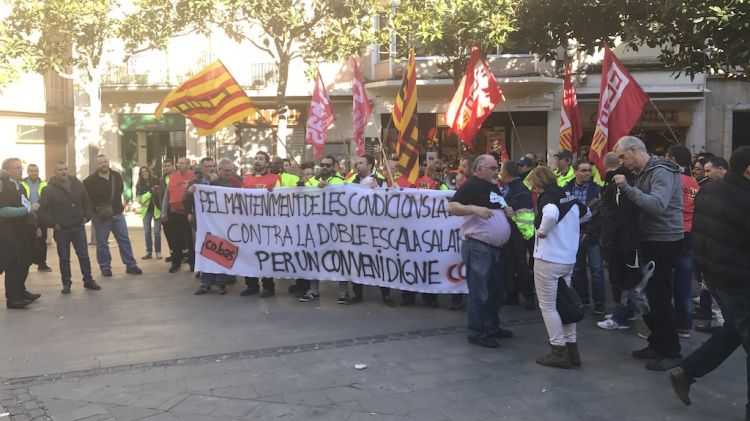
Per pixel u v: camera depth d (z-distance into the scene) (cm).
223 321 668
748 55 739
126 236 966
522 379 493
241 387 475
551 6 868
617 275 539
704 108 1877
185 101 816
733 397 456
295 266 772
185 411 433
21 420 420
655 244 515
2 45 1463
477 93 855
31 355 555
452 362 533
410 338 604
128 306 742
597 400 452
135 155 2288
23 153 2438
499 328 604
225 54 2153
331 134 2116
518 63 1847
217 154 2205
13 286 731
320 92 1102
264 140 2189
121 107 2256
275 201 775
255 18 1341
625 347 577
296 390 470
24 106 2402
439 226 709
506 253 623
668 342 516
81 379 494
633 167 527
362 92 1106
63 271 820
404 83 778
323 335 614
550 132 1919
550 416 424
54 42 1569
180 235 971
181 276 943
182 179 958
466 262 588
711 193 417
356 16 1331
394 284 729
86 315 700
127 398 455
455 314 702
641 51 1870
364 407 439
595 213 575
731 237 400
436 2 1181
